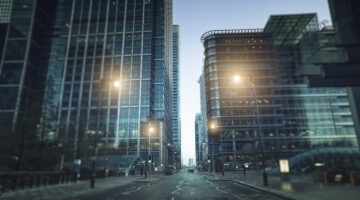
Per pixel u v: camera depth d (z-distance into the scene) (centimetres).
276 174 4203
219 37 9550
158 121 10044
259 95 8344
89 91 9638
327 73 1402
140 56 10325
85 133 4272
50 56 10281
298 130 7175
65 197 1528
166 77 12862
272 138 7750
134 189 2206
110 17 10994
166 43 13350
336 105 7038
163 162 9756
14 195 1627
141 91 9825
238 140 8381
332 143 6762
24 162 3105
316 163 3628
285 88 7169
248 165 7756
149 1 11194
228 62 9188
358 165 3188
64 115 8744
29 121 3047
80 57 10225
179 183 3033
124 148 9106
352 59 1302
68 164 4088
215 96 9006
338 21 1427
